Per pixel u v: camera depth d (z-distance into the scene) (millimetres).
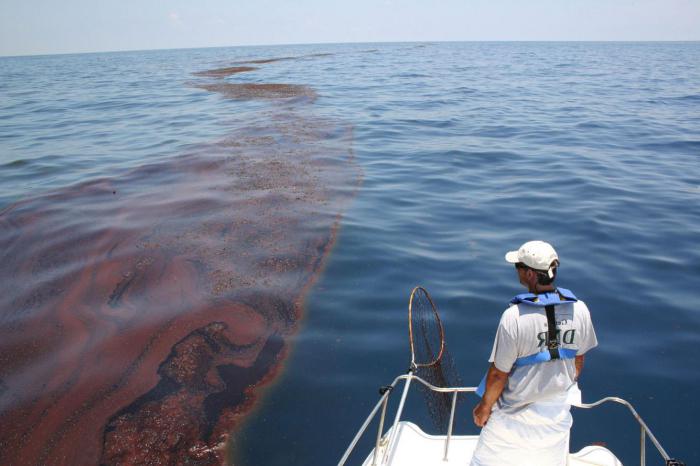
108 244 9414
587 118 22156
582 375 5703
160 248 9172
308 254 8875
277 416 5223
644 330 6535
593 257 8672
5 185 13414
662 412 5125
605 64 63219
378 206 11305
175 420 5230
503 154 15844
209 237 9609
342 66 60031
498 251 9016
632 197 11680
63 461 4812
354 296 7512
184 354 6266
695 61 71500
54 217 10891
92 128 21578
